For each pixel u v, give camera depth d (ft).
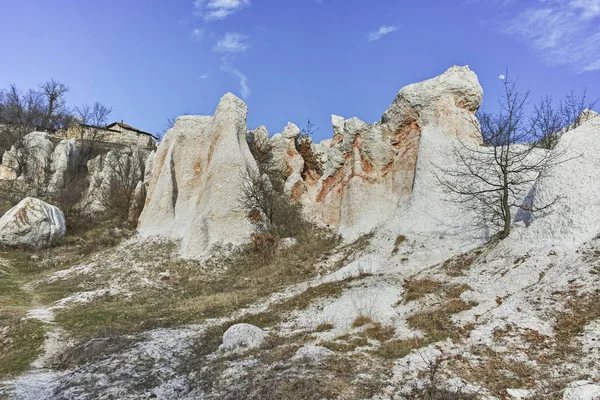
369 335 43.01
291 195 109.60
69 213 127.54
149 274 79.41
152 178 111.86
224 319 54.65
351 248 81.30
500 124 62.03
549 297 41.09
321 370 34.04
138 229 104.53
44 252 99.76
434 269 59.36
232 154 97.25
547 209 52.90
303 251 84.07
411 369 33.55
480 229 63.77
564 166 54.70
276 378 33.22
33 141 157.07
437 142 79.36
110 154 148.05
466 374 31.94
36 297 68.59
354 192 92.27
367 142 95.76
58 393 34.91
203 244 87.20
